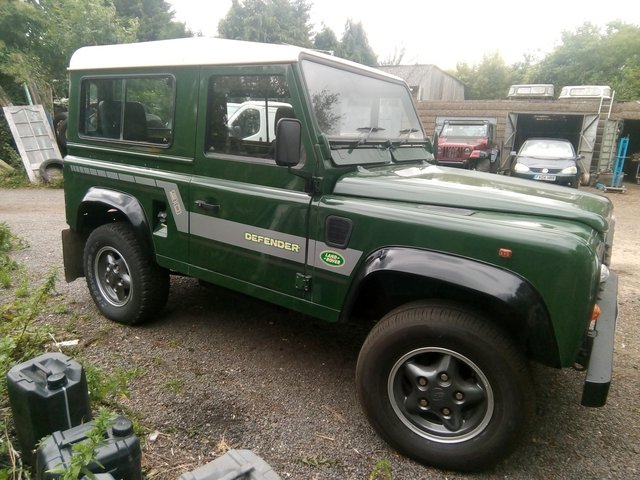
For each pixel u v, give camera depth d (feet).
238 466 5.44
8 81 45.57
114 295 13.53
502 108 57.72
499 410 7.85
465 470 8.28
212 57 10.46
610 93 58.59
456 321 7.89
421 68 101.81
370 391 8.65
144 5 119.14
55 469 5.68
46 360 7.72
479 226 7.88
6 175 39.96
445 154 46.60
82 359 11.26
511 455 8.87
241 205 10.26
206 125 10.75
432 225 8.15
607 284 9.56
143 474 7.91
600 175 53.78
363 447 8.94
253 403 10.07
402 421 8.59
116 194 12.66
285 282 9.98
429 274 7.96
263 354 12.07
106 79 12.59
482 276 7.65
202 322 13.69
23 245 20.88
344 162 9.72
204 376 11.00
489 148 48.75
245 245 10.40
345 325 13.83
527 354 8.05
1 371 8.38
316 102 9.53
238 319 13.97
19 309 12.64
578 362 8.04
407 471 8.39
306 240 9.50
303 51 9.51
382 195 9.10
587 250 7.37
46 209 30.19
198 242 11.21
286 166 8.89
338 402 10.25
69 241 14.08
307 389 10.66
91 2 48.19
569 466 8.67
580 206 8.96
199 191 10.91
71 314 13.92
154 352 11.96
